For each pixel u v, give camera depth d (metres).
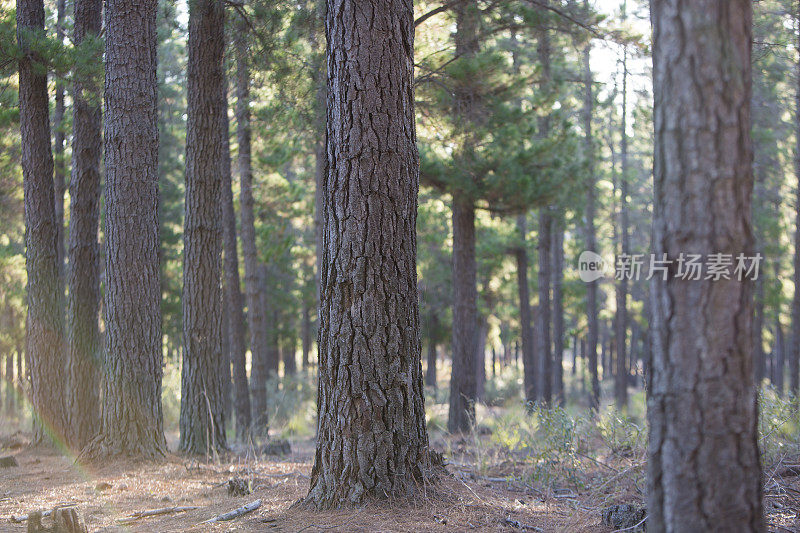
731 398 2.67
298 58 9.27
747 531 2.66
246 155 12.92
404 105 4.54
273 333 25.67
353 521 3.96
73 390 8.58
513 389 25.66
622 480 5.79
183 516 4.71
